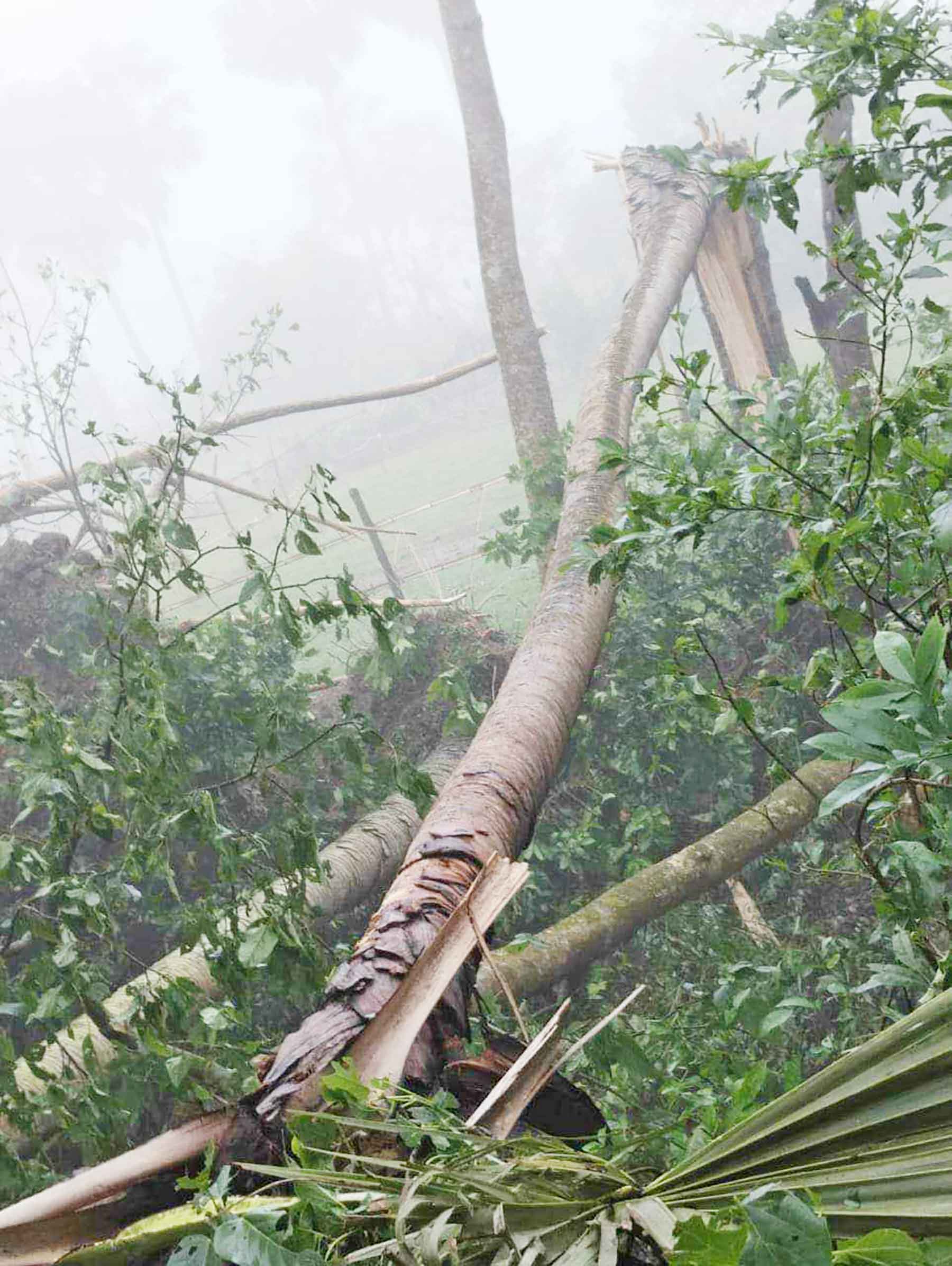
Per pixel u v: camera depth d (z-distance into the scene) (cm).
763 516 702
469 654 745
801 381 374
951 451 278
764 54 279
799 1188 121
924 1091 120
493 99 986
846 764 563
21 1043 456
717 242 915
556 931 489
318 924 562
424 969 239
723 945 440
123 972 525
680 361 290
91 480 424
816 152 284
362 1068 223
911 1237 114
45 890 337
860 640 276
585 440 643
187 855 391
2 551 674
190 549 410
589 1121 249
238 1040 432
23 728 345
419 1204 146
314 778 607
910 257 276
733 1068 355
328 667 662
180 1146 206
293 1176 154
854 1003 402
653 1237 129
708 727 621
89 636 642
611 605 496
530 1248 137
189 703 564
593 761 686
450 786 348
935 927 265
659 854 659
